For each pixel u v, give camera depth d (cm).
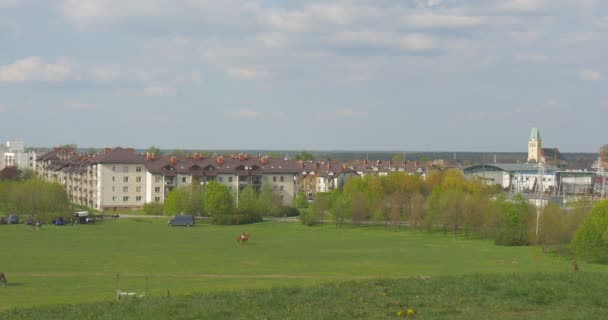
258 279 7738
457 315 4075
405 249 11856
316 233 15125
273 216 19475
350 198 17288
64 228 15712
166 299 4894
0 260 9775
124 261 9706
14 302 6084
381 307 4306
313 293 4809
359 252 11194
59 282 7550
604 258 10381
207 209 17812
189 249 11475
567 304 4397
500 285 5000
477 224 14662
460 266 9319
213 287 6962
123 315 4359
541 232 12456
